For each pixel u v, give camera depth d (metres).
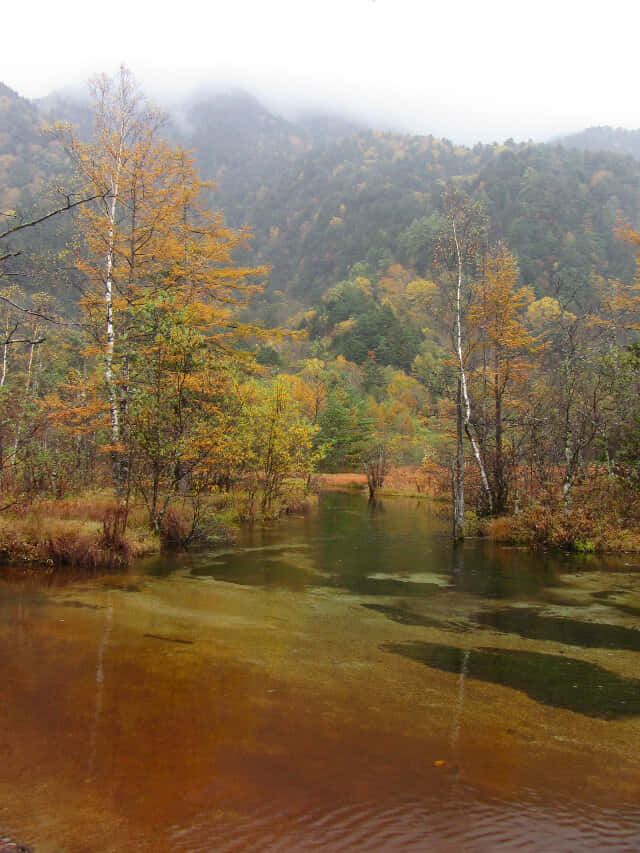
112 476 15.66
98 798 2.98
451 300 17.56
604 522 13.94
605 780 3.39
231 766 3.35
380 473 37.44
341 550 12.91
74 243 14.70
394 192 168.62
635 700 4.73
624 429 15.47
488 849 2.64
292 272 171.88
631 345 15.34
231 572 9.83
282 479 20.70
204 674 4.91
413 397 67.38
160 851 2.55
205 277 16.67
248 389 17.56
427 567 11.20
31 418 12.99
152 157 15.54
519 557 12.58
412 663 5.54
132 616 6.67
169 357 12.02
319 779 3.25
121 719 3.93
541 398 18.20
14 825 2.72
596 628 7.08
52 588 7.91
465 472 19.58
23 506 11.16
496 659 5.77
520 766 3.52
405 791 3.15
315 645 5.98
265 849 2.59
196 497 13.28
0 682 4.51
